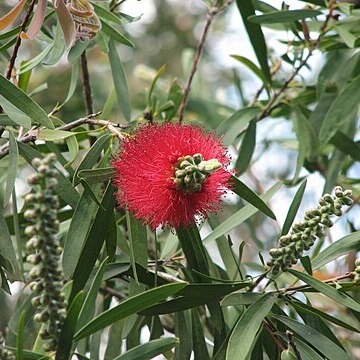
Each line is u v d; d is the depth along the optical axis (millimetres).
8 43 938
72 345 806
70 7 896
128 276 898
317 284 859
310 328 866
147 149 855
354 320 1083
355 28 1080
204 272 908
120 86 1033
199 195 851
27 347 898
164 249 945
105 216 881
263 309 854
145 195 849
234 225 923
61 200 987
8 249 876
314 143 1104
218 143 863
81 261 870
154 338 919
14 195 867
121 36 983
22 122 888
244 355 830
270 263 859
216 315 895
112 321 809
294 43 1085
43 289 769
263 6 1081
